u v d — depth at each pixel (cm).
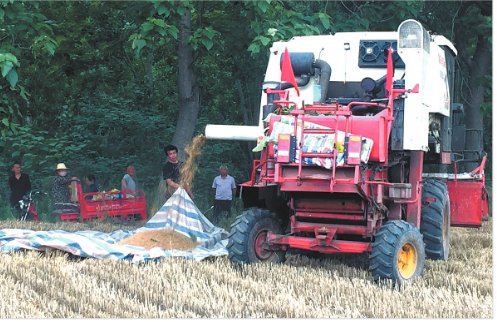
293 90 1180
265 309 834
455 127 1371
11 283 933
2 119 1630
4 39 1641
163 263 1077
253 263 1093
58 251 1139
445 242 1218
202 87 2512
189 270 1031
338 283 970
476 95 2308
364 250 1028
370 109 1073
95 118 2447
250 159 2495
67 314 800
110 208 1878
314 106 1037
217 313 817
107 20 2302
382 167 1045
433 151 1223
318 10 1995
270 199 1127
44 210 2075
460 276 1055
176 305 848
